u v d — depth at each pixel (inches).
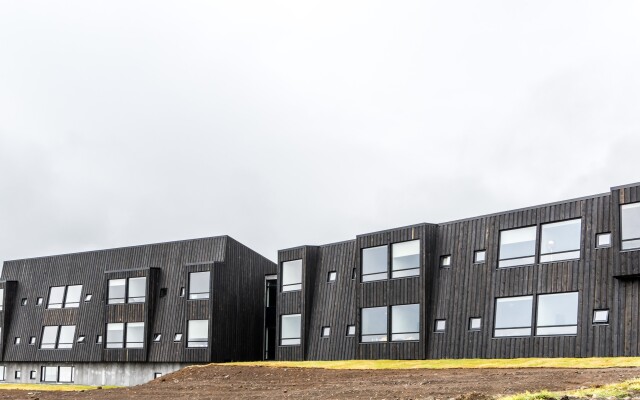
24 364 2247.8
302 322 1758.1
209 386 1133.1
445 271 1453.0
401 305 1518.2
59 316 2183.8
